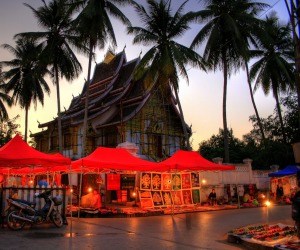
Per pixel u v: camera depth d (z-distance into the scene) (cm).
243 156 4112
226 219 1606
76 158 3544
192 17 3061
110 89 3828
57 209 1257
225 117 3120
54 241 932
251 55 3681
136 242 955
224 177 2700
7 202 1173
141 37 3036
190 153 2161
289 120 3288
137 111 3475
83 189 2498
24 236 1010
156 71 3011
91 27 2841
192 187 2320
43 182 1567
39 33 3194
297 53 827
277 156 3170
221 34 3122
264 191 2897
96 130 3662
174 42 3050
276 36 3678
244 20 3077
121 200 2434
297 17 834
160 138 3753
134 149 2459
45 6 3269
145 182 2067
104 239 988
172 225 1373
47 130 4228
